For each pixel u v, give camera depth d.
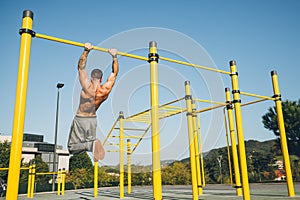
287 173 7.43
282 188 11.75
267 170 21.23
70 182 20.33
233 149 8.25
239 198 7.47
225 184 19.00
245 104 8.37
